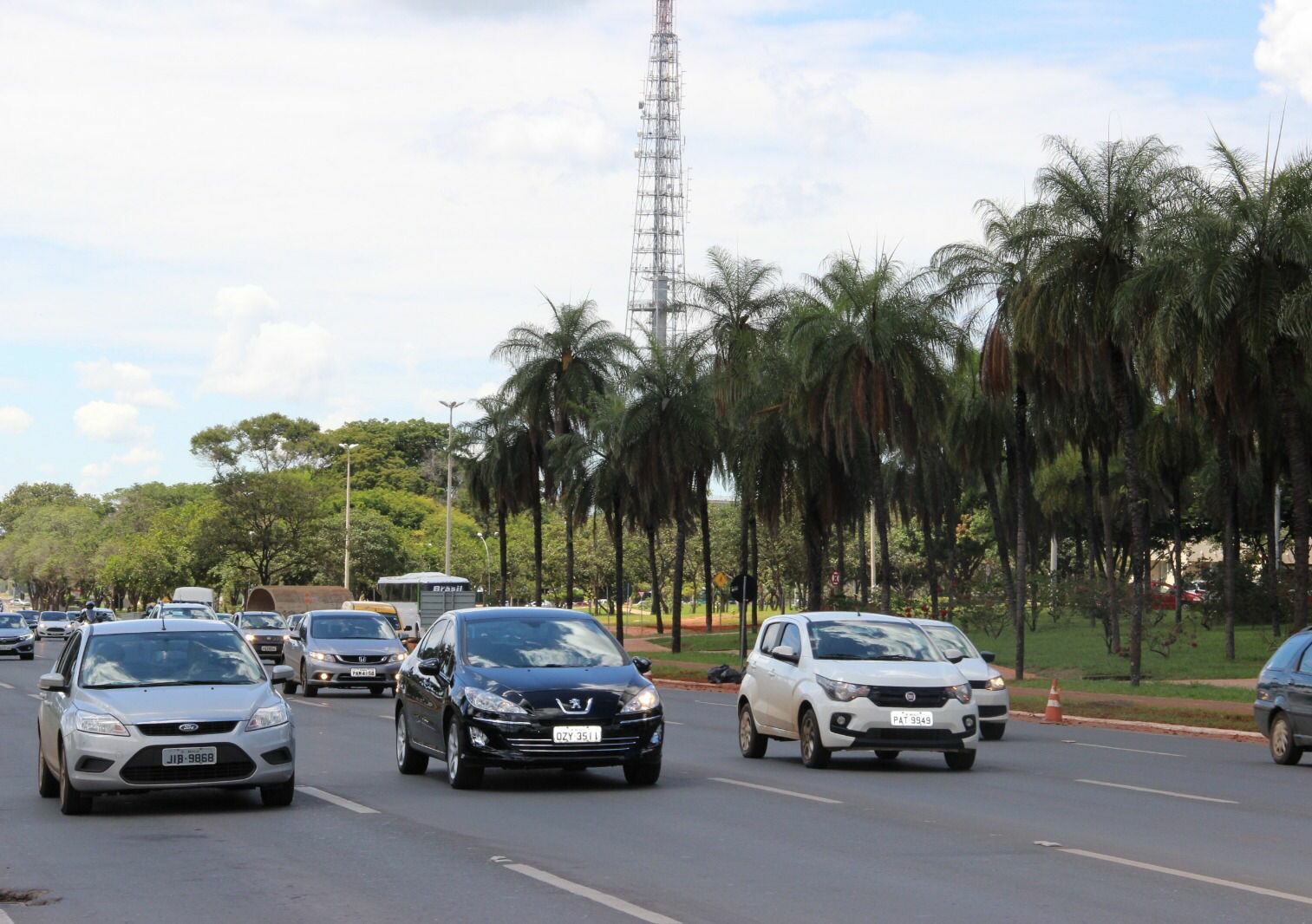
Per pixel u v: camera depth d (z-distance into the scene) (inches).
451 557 4419.3
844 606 2281.0
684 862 433.4
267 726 545.6
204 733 534.0
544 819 532.1
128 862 440.8
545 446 2760.8
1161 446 2322.8
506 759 601.9
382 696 1417.3
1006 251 1505.9
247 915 359.3
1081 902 368.5
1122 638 2271.2
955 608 2258.9
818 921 346.0
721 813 549.6
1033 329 1475.1
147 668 570.9
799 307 1883.6
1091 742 947.3
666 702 1374.3
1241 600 2217.0
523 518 4628.4
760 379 2071.9
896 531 4015.8
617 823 520.7
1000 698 956.0
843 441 1830.7
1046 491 3002.0
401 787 639.1
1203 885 394.3
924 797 601.6
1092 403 1936.5
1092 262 1454.2
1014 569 3110.2
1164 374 1341.0
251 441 6171.3
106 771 526.3
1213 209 1334.9
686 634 3304.6
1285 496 2541.8
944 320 1788.9
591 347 2726.4
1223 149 1341.0
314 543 3917.3
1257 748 925.2
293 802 582.6
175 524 4493.1
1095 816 546.0
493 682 617.3
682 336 2309.3
